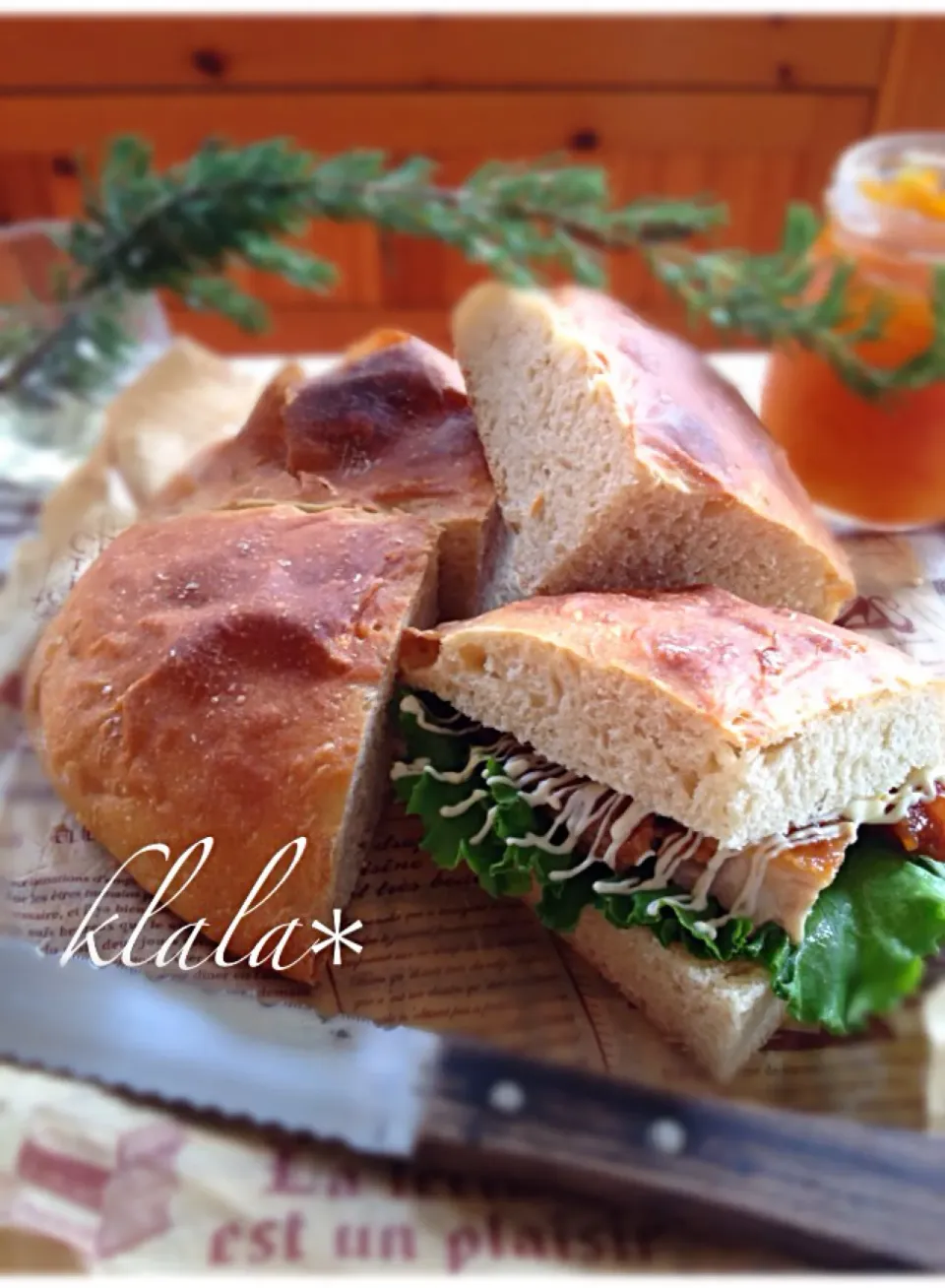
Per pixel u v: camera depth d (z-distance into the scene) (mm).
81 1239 209
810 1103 250
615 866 263
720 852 251
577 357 310
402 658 287
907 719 257
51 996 242
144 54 517
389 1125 220
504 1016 265
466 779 280
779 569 311
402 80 531
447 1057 230
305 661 271
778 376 399
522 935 282
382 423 346
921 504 388
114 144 377
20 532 391
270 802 259
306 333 602
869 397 360
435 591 331
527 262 336
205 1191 215
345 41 519
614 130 550
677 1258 212
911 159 385
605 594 294
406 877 294
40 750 304
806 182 571
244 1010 243
